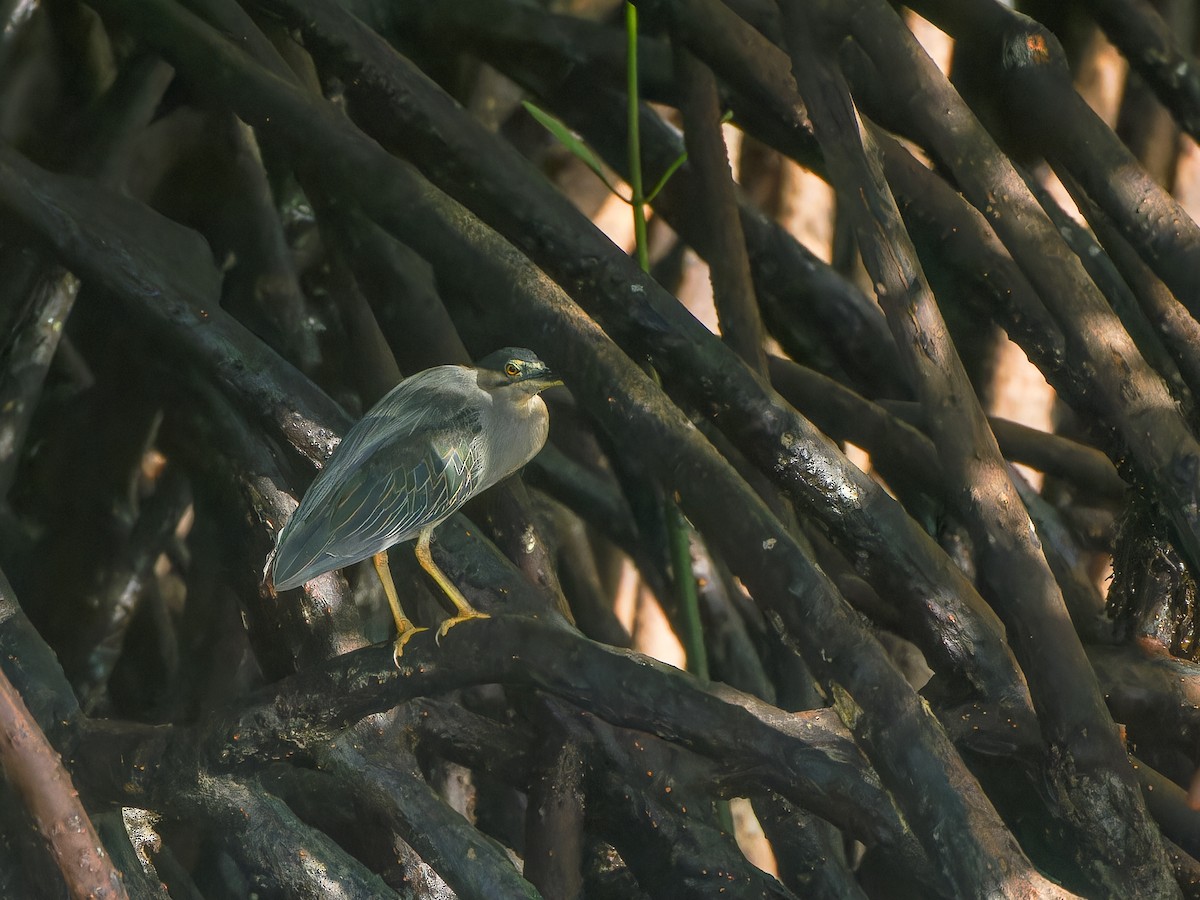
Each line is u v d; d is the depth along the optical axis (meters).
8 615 12.42
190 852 12.58
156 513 12.86
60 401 12.85
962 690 12.41
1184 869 12.40
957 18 12.48
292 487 12.52
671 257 13.48
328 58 12.58
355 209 12.73
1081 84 13.28
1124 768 12.35
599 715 12.36
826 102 12.41
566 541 13.10
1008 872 12.26
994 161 12.42
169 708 12.88
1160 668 12.53
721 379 12.45
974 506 12.38
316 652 12.48
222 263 12.93
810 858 12.58
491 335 12.79
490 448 12.40
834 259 13.57
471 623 12.35
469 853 12.37
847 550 12.42
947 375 12.39
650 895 12.47
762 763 12.37
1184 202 13.44
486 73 13.17
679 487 12.39
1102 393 12.41
